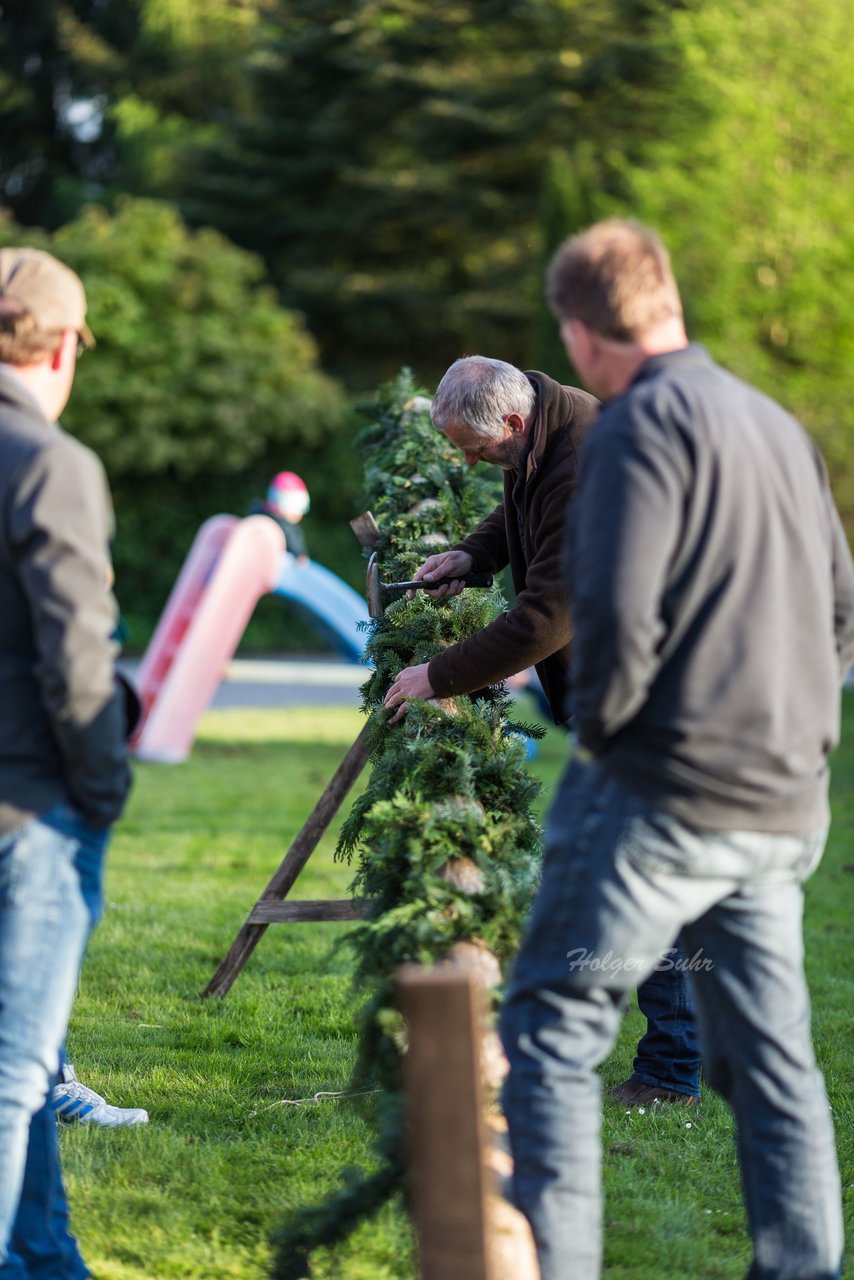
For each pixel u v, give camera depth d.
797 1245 4.09
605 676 3.73
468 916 4.70
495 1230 3.90
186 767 18.34
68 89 58.69
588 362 4.16
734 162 36.56
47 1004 4.06
